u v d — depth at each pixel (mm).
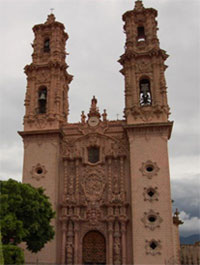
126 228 42719
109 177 44969
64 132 48969
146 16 53250
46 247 42281
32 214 34656
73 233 43188
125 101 48281
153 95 47969
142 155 44594
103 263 42094
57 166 46531
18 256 28797
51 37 54688
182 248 46531
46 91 51969
